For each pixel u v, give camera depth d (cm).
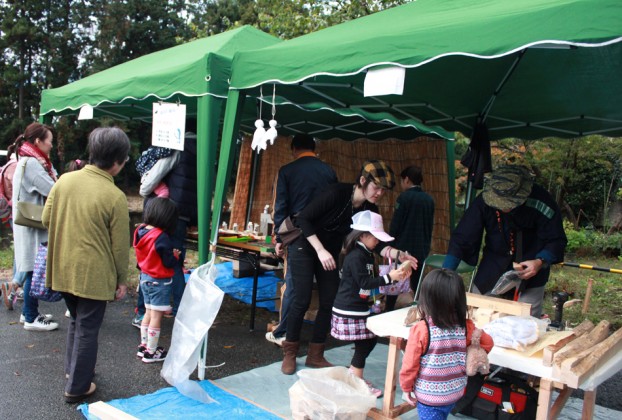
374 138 723
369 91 292
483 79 438
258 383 357
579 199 1262
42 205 429
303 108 575
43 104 578
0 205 474
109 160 311
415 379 252
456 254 344
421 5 371
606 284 827
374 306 343
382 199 711
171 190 454
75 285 300
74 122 2220
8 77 2322
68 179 308
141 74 444
